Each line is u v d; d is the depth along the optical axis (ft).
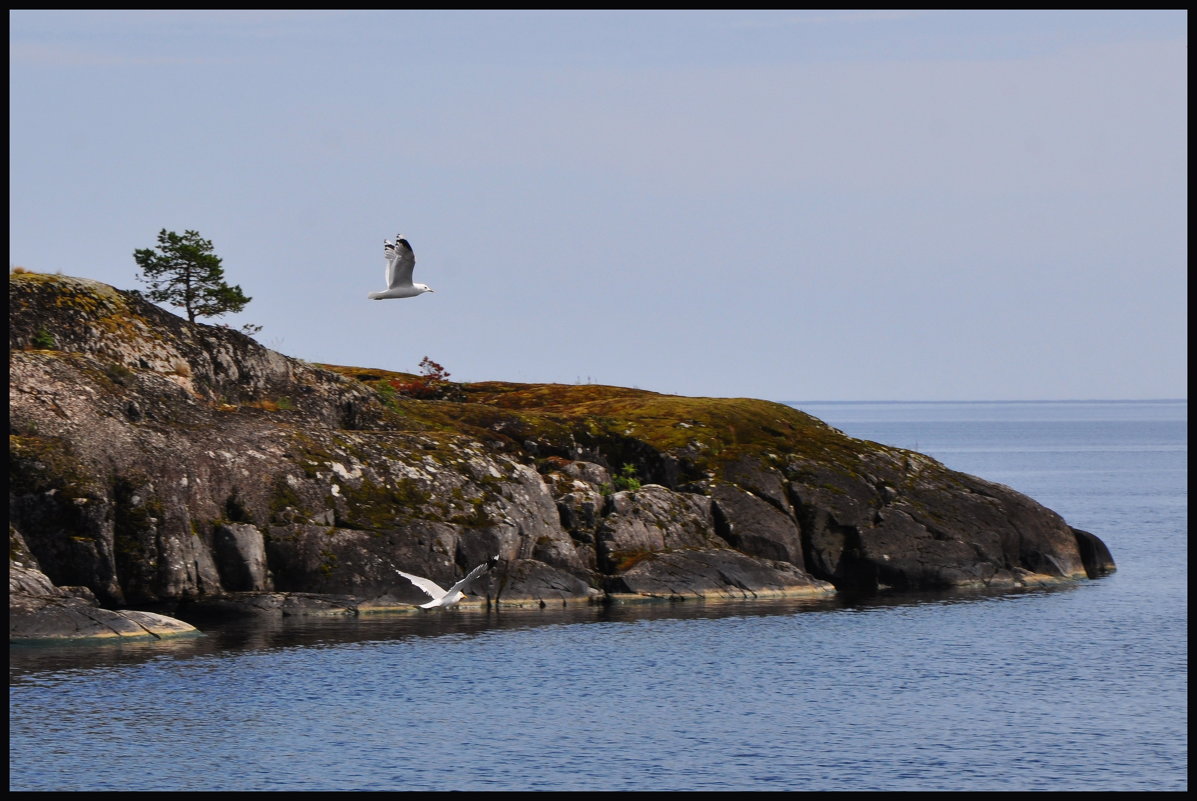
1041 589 511.81
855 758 282.36
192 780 260.83
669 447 556.51
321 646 376.68
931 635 411.13
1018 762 280.51
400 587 437.99
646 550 491.31
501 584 455.63
